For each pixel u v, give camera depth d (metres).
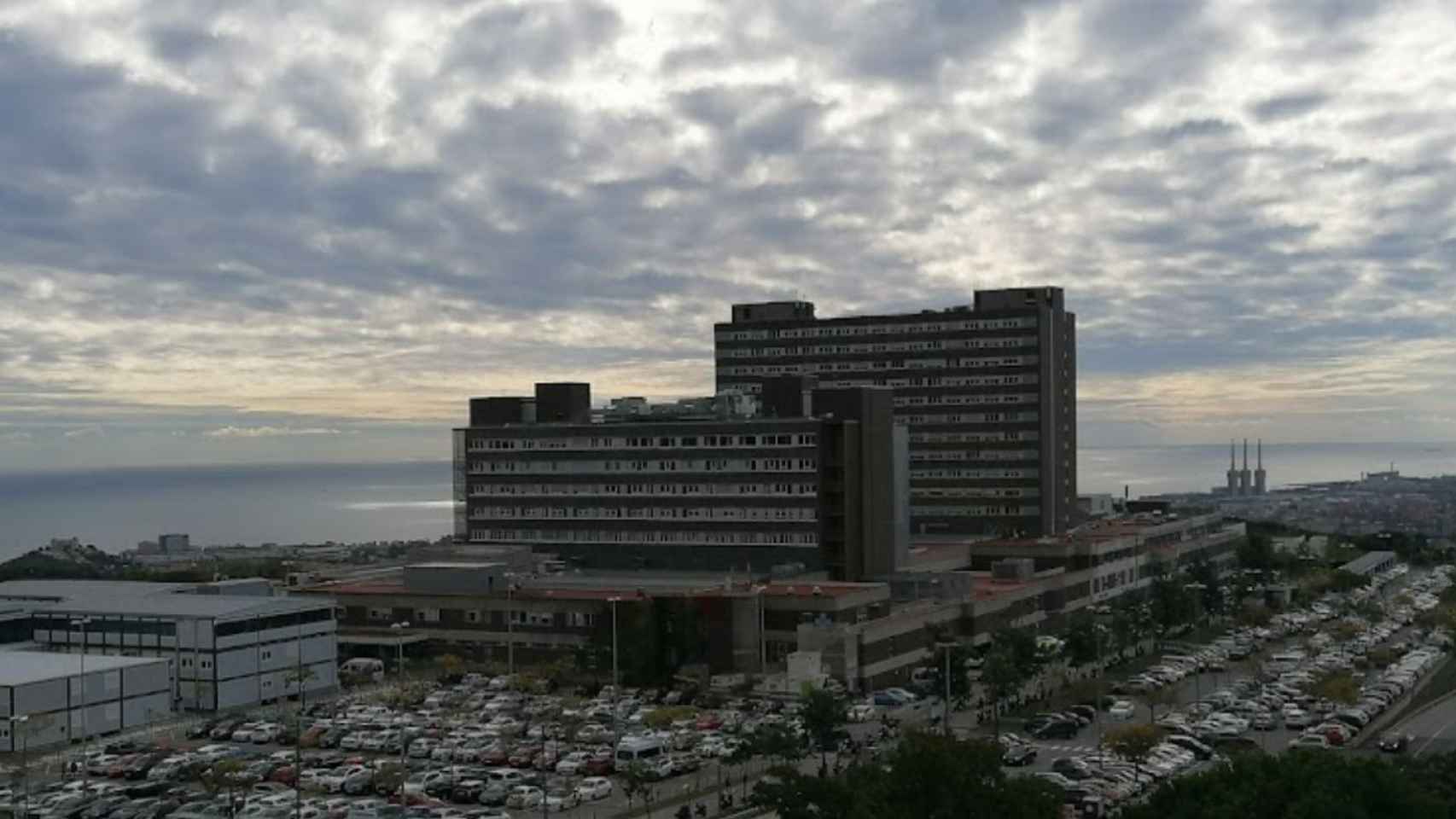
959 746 104.69
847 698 177.75
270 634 194.75
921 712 180.88
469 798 137.00
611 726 166.75
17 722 151.12
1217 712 175.62
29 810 131.38
